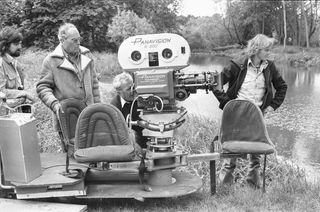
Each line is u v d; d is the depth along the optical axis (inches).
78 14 1198.3
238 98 212.4
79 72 196.2
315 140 417.4
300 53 1665.8
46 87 191.5
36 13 1197.1
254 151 184.2
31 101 190.1
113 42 1205.1
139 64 171.8
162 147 177.3
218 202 184.7
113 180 187.2
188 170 257.6
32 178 171.3
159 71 170.7
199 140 304.8
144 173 187.2
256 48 204.4
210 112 516.4
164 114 174.7
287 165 280.2
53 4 1206.9
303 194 197.6
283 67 1374.3
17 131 166.4
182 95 172.4
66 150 187.9
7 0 1198.3
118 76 191.6
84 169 181.9
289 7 2345.0
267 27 2516.0
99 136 176.6
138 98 175.3
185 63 171.0
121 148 171.5
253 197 187.9
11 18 1202.6
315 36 2343.8
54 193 171.5
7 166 172.1
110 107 175.6
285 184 211.5
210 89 176.9
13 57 194.7
